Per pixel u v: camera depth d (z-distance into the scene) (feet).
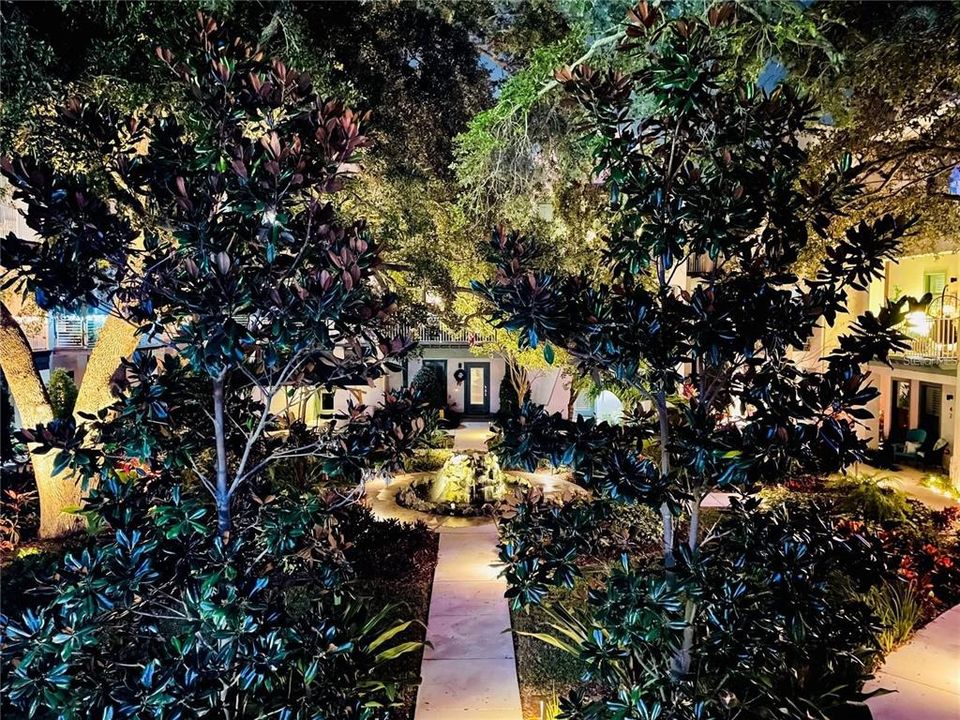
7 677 8.04
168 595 8.69
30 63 15.57
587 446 8.84
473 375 61.72
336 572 9.82
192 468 9.68
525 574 8.99
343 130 8.80
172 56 8.59
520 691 15.08
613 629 8.35
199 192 8.71
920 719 12.92
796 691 9.53
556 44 18.60
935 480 35.24
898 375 40.93
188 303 7.97
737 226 8.64
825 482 31.32
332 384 9.80
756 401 8.66
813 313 8.65
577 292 9.30
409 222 29.19
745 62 16.53
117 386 9.07
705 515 25.70
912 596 18.08
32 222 8.16
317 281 8.35
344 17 23.91
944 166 22.94
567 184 25.66
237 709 8.73
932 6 17.90
